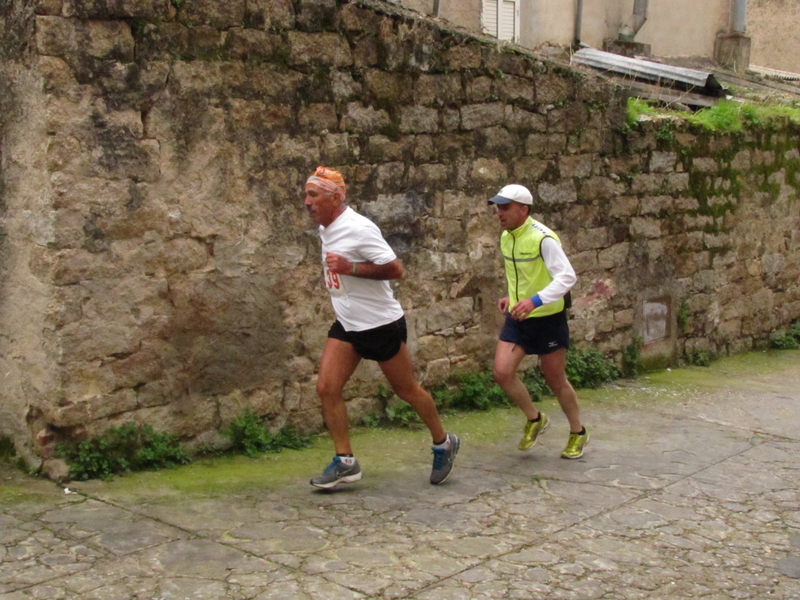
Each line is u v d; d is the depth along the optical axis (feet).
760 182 32.86
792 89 44.42
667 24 48.19
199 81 17.56
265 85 18.62
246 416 18.93
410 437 20.63
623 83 33.42
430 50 21.74
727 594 12.85
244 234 18.60
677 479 18.08
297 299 19.66
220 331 18.42
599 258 26.94
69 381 16.29
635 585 13.00
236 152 18.28
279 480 17.04
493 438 20.80
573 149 25.70
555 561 13.70
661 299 29.30
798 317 35.96
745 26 49.70
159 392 17.61
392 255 15.46
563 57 35.91
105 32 16.20
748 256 32.86
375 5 20.68
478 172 23.25
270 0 18.54
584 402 24.66
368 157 20.72
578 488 17.26
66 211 15.99
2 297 17.22
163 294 17.47
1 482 16.17
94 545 13.46
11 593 11.82
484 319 24.00
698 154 29.99
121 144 16.56
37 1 15.43
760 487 17.79
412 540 14.24
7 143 16.67
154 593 11.95
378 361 16.08
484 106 23.18
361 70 20.35
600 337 27.35
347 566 13.08
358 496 16.25
